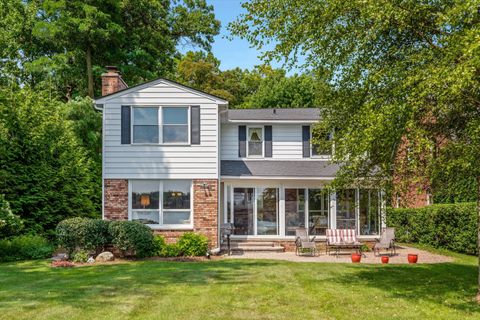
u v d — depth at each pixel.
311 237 20.84
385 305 9.48
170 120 19.05
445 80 7.47
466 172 9.70
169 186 19.00
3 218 16.50
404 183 10.27
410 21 9.09
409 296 10.38
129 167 18.83
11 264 15.15
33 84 29.27
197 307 9.12
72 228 16.19
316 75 10.82
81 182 22.47
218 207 18.95
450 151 9.07
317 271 13.70
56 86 29.95
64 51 28.88
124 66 30.31
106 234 17.02
